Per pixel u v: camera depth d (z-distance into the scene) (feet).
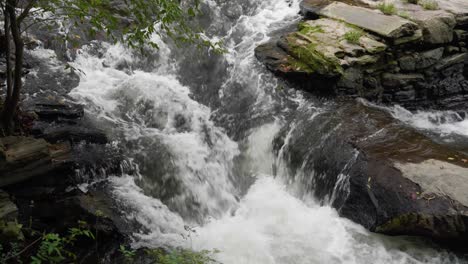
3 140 18.21
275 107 25.96
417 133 22.86
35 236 17.34
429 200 18.49
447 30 29.01
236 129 25.62
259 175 24.17
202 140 24.44
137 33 16.85
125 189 20.71
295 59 27.37
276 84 26.99
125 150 22.08
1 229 16.22
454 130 27.14
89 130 22.04
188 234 20.01
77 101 23.95
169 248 18.84
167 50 29.19
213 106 26.76
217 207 22.43
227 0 34.01
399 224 18.80
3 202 17.12
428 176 19.33
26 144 18.34
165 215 20.68
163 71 28.53
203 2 33.14
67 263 17.13
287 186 23.26
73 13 17.69
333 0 33.01
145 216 20.01
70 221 18.10
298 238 19.89
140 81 26.43
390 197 19.19
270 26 32.14
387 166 20.07
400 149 21.34
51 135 20.77
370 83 26.91
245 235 20.12
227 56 29.48
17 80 18.24
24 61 25.43
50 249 13.26
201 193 22.48
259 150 24.72
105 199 19.70
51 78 25.09
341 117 24.27
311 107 25.48
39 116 21.84
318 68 25.72
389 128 23.25
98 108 24.08
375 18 29.14
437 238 18.54
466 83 30.53
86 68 26.86
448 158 20.58
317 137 23.08
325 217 20.89
